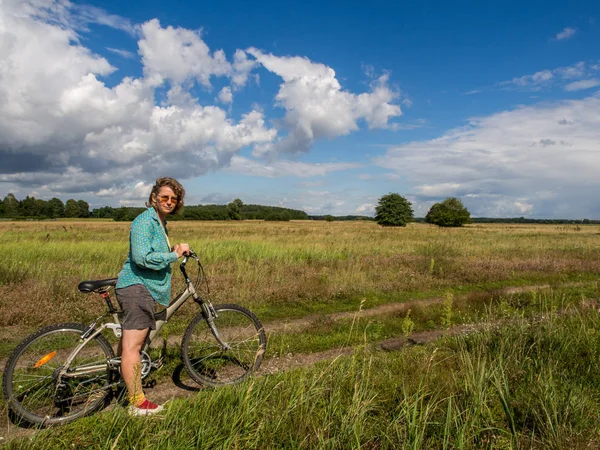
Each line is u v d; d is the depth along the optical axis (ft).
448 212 274.57
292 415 9.41
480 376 10.77
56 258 38.83
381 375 12.03
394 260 42.57
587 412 9.85
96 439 8.58
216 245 50.34
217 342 12.69
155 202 10.40
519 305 23.75
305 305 24.06
